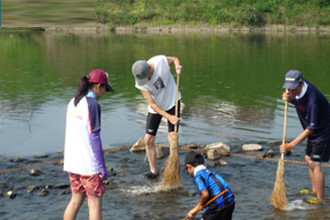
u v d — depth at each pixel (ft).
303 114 16.71
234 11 141.18
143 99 37.52
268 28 135.64
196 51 76.54
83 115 13.60
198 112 32.40
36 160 22.40
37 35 124.88
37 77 50.67
